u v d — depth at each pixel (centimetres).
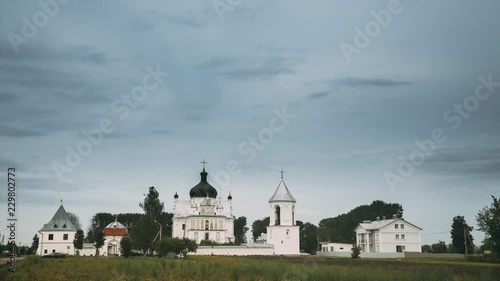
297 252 17000
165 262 7931
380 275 5662
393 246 16100
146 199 13875
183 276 6047
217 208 19238
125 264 7438
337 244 18262
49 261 8706
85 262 8500
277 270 6322
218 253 15750
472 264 9112
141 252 14425
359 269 6525
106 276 5975
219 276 5984
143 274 6341
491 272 6456
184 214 19638
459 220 16238
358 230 17638
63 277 5612
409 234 16250
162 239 12150
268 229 17362
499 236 10831
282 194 17538
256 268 6494
